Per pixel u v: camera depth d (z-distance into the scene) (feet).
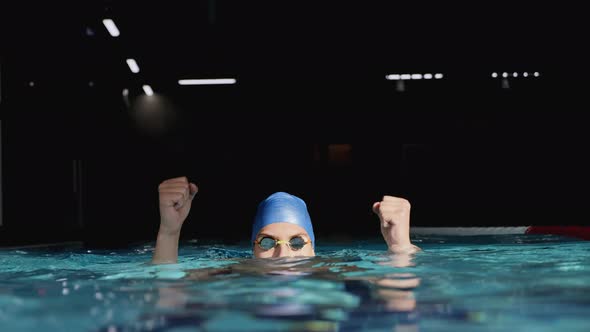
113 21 35.45
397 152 40.04
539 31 35.50
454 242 16.78
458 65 37.06
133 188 39.42
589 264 8.54
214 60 37.86
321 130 40.52
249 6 36.27
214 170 40.88
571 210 37.63
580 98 38.06
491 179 39.24
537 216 34.40
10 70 31.76
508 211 38.09
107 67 37.27
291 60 37.76
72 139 35.60
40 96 33.30
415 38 36.40
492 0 35.12
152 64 37.91
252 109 40.70
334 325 4.65
